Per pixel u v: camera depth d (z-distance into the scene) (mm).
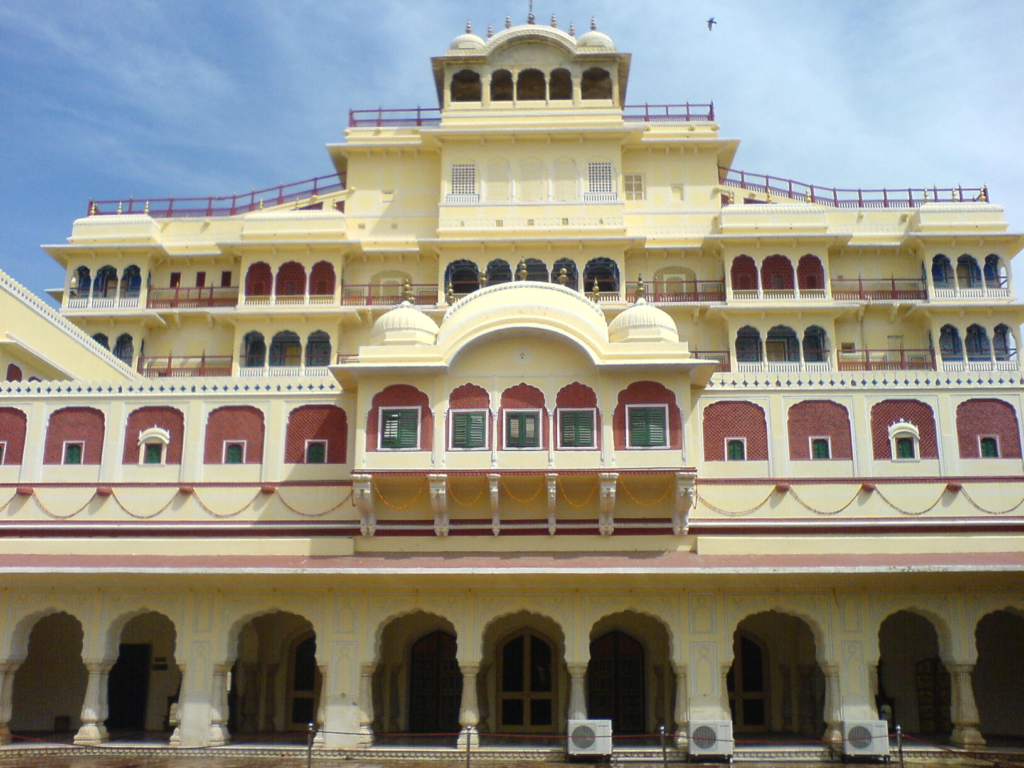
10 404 28734
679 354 26516
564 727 27422
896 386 27578
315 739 24266
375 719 26891
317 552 26266
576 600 24828
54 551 27078
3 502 27875
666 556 25453
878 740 22656
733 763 22828
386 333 27672
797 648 27750
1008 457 26984
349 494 27359
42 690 28422
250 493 27625
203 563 25484
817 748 23500
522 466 26047
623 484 26391
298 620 28891
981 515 26500
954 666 24188
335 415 28094
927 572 23688
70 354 33812
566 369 26750
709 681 24188
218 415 28391
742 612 24609
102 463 28156
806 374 27797
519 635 28094
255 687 28328
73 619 28906
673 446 26062
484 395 26672
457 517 26547
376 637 24969
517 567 24234
